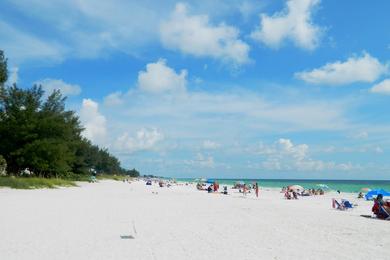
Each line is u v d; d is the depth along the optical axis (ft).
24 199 100.32
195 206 101.50
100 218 67.72
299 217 78.95
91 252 39.91
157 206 97.96
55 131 196.54
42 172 204.54
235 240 48.96
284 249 43.80
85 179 287.48
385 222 74.43
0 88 175.42
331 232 58.34
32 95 193.67
